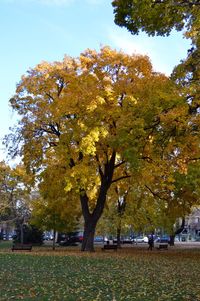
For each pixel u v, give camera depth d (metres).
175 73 16.67
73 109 30.06
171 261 25.20
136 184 36.44
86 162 31.05
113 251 37.22
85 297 12.21
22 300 11.51
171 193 34.03
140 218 42.41
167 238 109.56
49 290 13.30
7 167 57.38
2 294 12.30
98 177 32.56
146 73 32.12
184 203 34.31
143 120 16.06
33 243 60.09
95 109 29.58
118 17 11.88
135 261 24.44
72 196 36.84
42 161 33.97
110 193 41.12
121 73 32.19
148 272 18.78
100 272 18.50
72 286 14.24
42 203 44.62
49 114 33.03
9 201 58.25
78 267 20.48
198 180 26.27
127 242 79.19
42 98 34.25
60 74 33.97
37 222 43.84
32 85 34.00
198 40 15.19
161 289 13.88
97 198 36.69
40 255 27.55
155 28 11.86
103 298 12.12
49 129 34.34
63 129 31.61
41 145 33.97
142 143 16.45
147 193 37.78
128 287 14.25
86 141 28.98
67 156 31.00
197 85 16.16
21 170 54.62
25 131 33.94
